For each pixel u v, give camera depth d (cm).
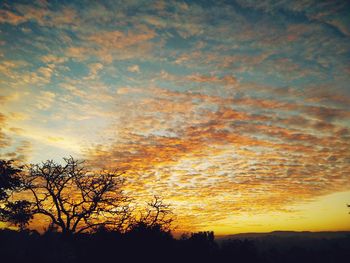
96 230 1870
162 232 1970
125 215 1956
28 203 1858
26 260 2145
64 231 1820
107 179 1952
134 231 1894
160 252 1895
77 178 1920
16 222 1939
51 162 1909
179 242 2100
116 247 1834
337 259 3450
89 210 1881
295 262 3394
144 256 1850
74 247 1838
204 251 2109
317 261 3403
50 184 1859
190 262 2002
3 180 1820
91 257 1809
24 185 1862
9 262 2139
